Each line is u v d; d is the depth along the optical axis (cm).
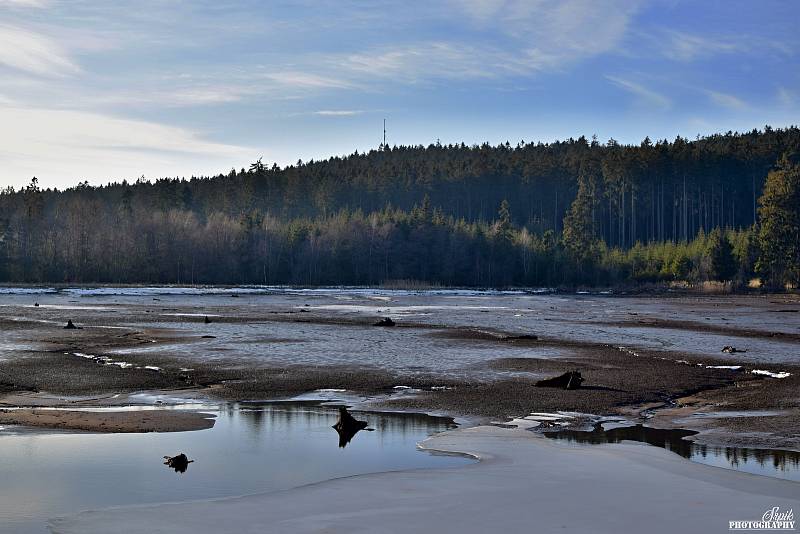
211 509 1519
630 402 2706
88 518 1462
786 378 3241
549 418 2441
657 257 15212
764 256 12812
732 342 4672
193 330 5019
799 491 1639
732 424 2348
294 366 3434
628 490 1642
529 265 15312
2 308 6906
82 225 14275
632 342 4622
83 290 10550
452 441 2114
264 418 2411
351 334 4916
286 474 1781
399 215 16525
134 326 5241
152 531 1395
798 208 12575
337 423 2248
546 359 3762
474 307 8225
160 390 2845
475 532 1388
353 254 14938
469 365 3522
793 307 8600
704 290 12850
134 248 14200
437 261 15212
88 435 2145
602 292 12638
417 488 1658
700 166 18738
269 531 1397
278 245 15175
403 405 2633
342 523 1438
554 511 1502
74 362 3450
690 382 3114
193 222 15575
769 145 19762
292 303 8519
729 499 1580
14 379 2978
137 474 1770
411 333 5053
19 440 2080
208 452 1983
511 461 1889
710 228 19262
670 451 2006
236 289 11762
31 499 1583
